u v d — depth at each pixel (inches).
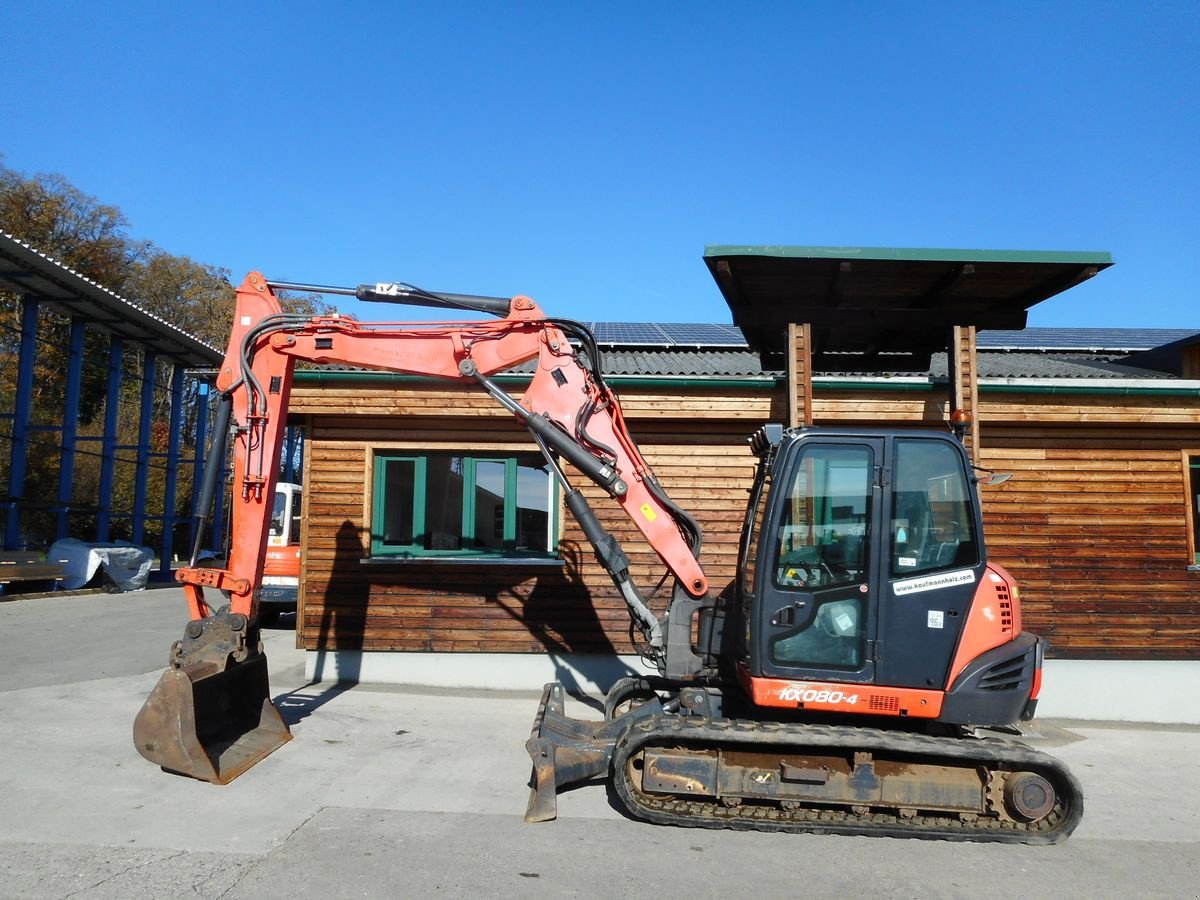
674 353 443.8
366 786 230.5
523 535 372.2
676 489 363.3
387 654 363.6
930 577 215.3
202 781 227.3
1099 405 351.9
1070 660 355.3
